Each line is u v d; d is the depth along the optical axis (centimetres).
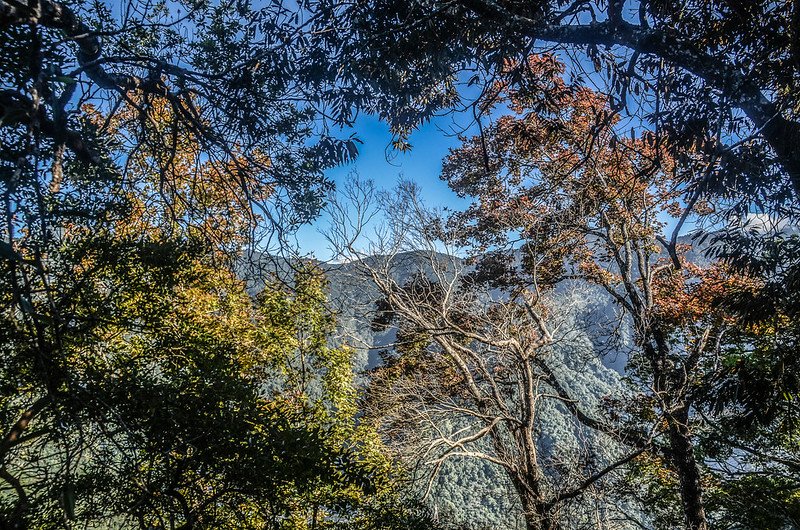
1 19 256
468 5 432
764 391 542
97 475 388
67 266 417
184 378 494
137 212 520
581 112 1050
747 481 1304
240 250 494
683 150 441
